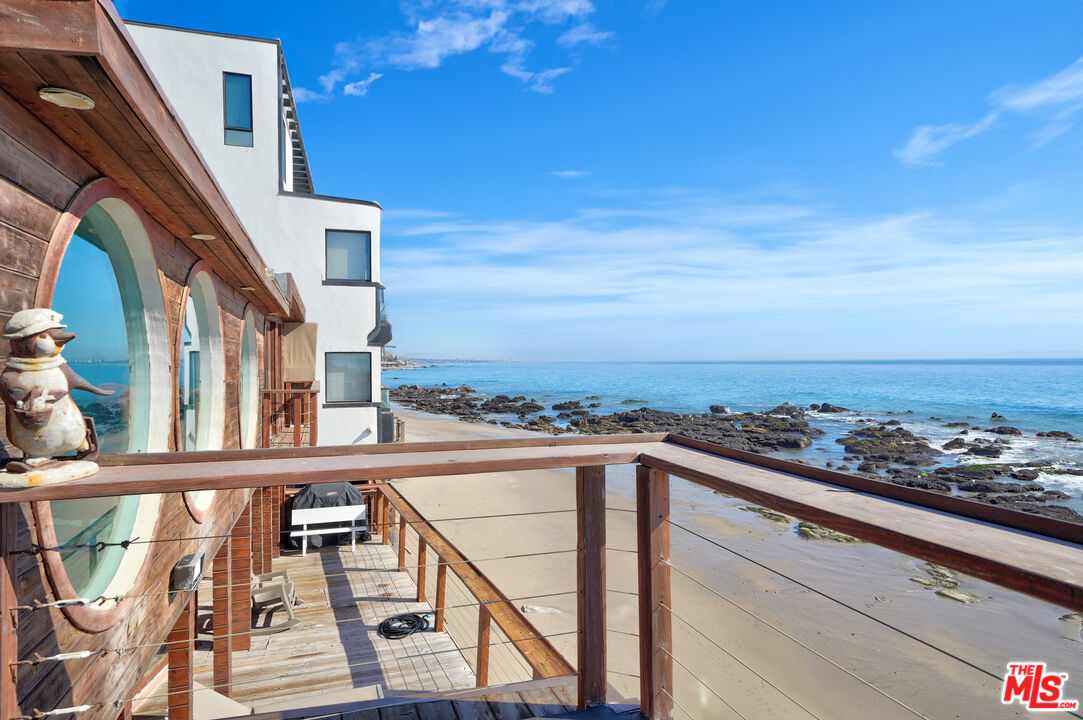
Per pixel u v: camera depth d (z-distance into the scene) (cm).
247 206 1355
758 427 3372
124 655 286
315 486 1064
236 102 1348
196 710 448
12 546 175
